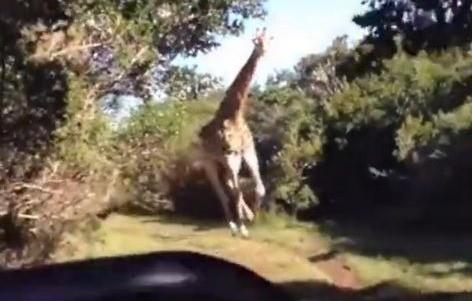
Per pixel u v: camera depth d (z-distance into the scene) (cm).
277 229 2556
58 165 1153
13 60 977
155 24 1142
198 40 1232
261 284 278
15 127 1046
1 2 910
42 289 265
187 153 2467
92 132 1201
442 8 3472
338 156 2814
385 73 2955
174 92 1291
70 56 1101
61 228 1242
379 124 2717
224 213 2705
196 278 271
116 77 1204
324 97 3303
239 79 2273
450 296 1438
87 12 1038
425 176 2533
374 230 2500
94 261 281
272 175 2883
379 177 2670
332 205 2845
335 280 1858
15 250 1202
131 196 1431
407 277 1761
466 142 2448
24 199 1177
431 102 2617
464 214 2461
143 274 271
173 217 2652
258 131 3112
